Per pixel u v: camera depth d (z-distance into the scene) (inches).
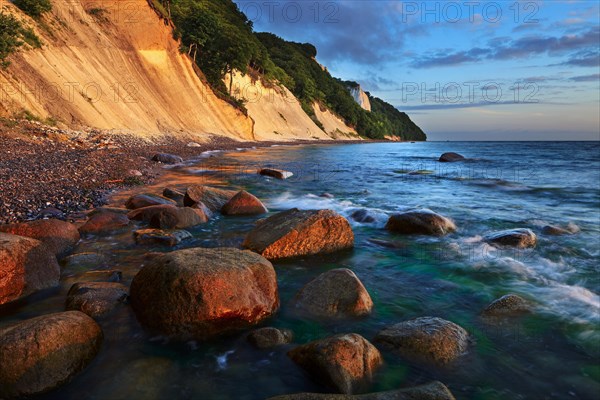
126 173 601.9
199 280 167.3
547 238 336.8
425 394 124.6
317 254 286.7
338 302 195.3
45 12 1115.9
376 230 362.3
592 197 561.6
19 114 784.3
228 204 405.1
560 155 1588.3
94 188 472.4
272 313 186.9
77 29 1251.2
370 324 186.4
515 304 202.5
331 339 148.7
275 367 151.8
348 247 299.6
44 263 213.0
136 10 1587.1
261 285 187.2
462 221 403.5
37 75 911.7
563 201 530.3
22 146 648.4
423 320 176.2
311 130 3336.6
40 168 517.7
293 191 585.6
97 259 253.6
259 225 300.4
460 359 157.0
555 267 268.4
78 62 1131.9
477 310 204.7
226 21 2977.4
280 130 2807.6
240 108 2119.8
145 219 352.2
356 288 200.1
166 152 1015.0
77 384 137.7
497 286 235.8
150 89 1488.7
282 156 1346.0
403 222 353.4
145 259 260.5
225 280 171.9
